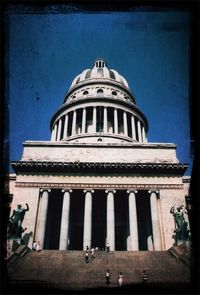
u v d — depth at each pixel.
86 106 81.06
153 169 55.16
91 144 60.25
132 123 80.38
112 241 48.78
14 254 30.69
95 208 56.84
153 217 51.16
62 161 55.78
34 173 54.59
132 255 35.25
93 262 33.12
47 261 32.22
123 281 25.59
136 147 60.12
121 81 92.38
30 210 50.84
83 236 53.22
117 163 54.97
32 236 48.28
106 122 78.50
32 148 59.59
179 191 53.47
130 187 53.81
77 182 54.03
